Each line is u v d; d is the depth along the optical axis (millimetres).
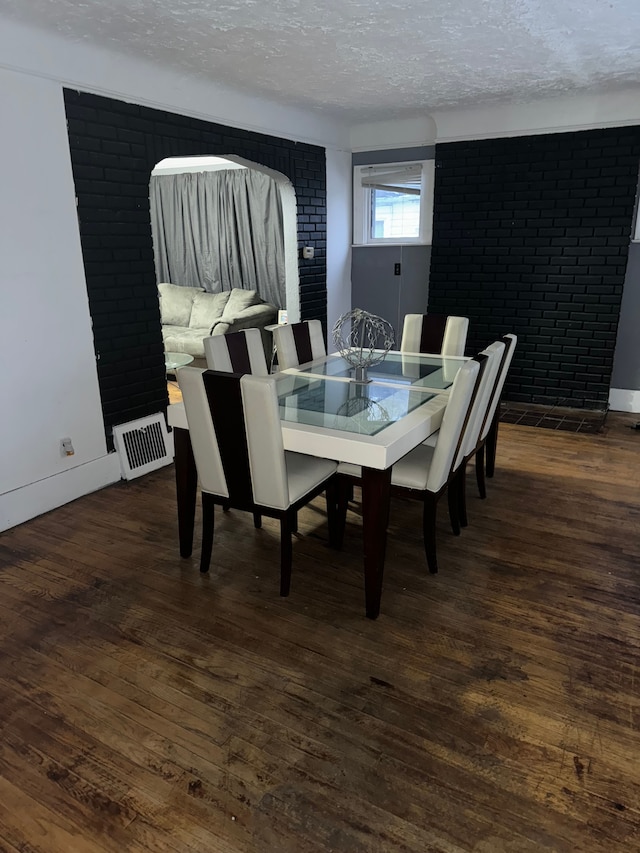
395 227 5531
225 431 2271
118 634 2230
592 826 1489
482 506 3250
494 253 4926
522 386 5102
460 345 3836
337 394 2797
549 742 1734
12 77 2740
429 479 2473
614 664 2049
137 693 1942
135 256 3479
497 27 2807
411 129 5090
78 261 3174
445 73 3609
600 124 4316
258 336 3273
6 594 2488
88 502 3342
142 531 3016
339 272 5609
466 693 1924
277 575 2613
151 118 3439
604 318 4664
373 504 2182
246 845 1452
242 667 2053
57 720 1839
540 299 4848
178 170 6902
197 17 2646
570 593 2451
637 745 1723
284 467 2258
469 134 4762
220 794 1586
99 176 3203
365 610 2346
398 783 1608
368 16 2648
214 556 2775
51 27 2764
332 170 5227
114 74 3182
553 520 3078
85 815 1537
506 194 4762
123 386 3553
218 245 6961
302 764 1672
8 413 2965
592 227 4531
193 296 6996
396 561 2711
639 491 3414
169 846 1453
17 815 1541
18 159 2820
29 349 3010
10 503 3031
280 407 2584
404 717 1829
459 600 2412
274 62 3340
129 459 3631
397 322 5688
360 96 4184
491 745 1726
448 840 1456
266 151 4387
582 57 3301
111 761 1694
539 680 1978
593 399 4867
